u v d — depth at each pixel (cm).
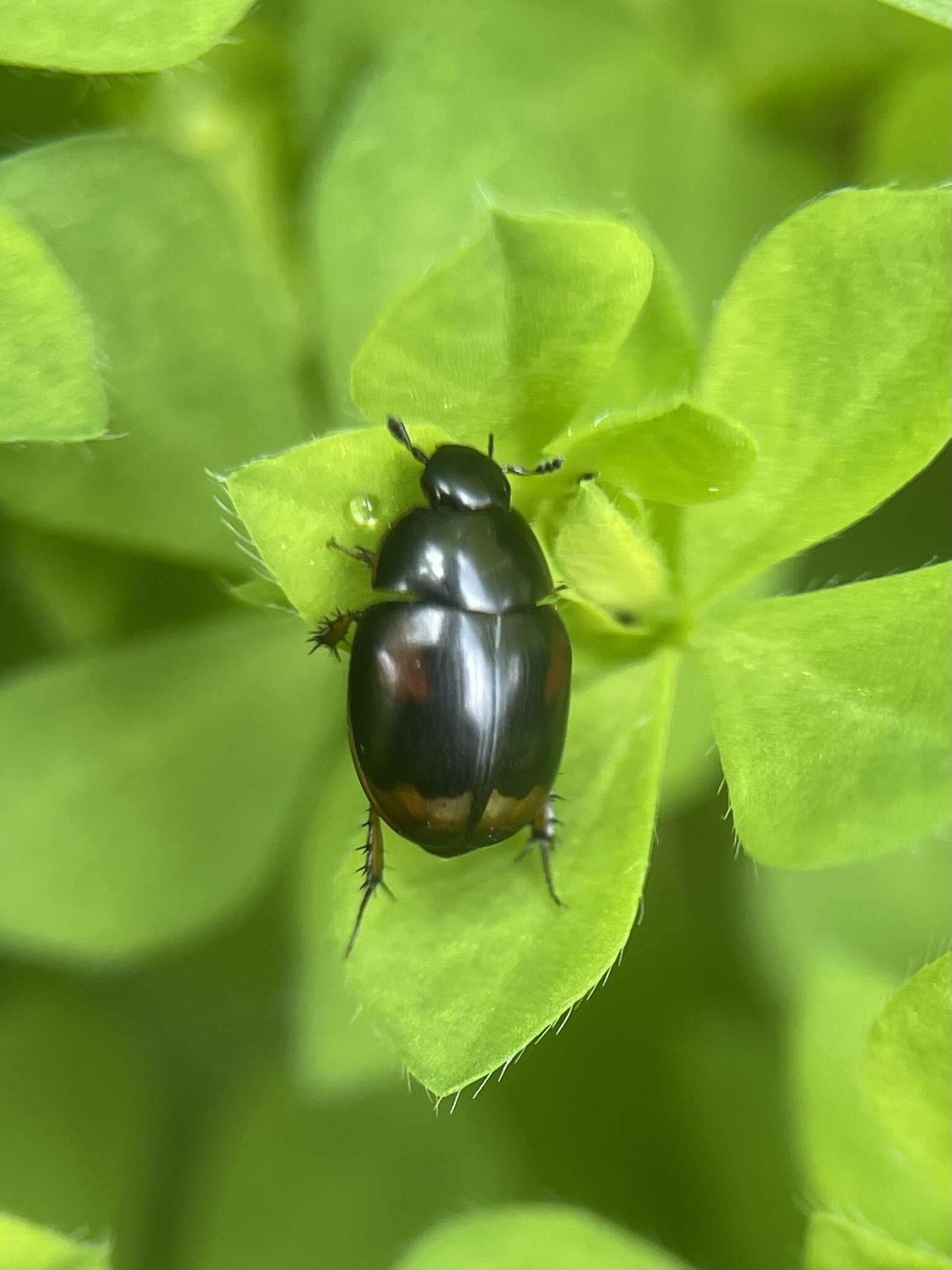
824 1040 6
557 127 7
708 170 7
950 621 6
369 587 6
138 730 7
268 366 6
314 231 6
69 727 6
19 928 6
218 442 6
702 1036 7
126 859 6
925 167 7
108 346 6
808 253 6
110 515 6
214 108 7
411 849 6
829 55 7
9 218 6
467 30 6
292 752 7
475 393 6
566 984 6
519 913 6
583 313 6
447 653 6
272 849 7
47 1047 7
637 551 6
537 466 6
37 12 6
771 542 6
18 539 7
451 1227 6
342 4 7
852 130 7
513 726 6
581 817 6
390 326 6
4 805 6
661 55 7
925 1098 6
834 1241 6
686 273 7
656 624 6
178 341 6
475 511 6
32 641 7
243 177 7
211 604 7
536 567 6
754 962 7
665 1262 6
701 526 6
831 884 7
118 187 6
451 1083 6
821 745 6
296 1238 7
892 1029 6
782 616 6
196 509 6
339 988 6
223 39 6
